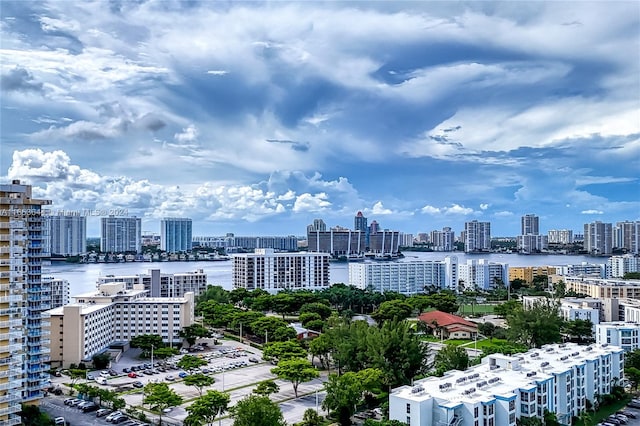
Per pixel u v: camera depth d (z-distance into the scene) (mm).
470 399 187125
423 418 183500
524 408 196000
